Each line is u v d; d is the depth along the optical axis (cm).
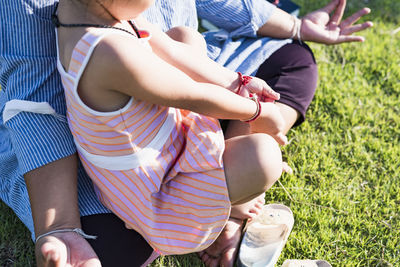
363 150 224
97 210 161
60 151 151
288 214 185
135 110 133
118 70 120
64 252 133
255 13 215
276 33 224
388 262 179
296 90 203
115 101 129
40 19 151
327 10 235
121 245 158
